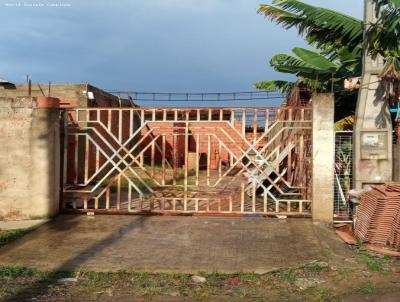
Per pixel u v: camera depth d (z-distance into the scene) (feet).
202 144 69.72
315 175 26.84
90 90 49.42
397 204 22.88
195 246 22.75
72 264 20.12
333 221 26.81
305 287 17.53
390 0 24.68
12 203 28.35
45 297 16.47
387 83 26.43
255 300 16.25
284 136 32.99
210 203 33.01
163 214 29.09
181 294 16.79
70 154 37.09
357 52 36.45
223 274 18.94
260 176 30.78
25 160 28.37
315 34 37.14
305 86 42.63
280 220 27.58
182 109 28.48
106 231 25.61
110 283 17.99
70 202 30.55
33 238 24.36
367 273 19.01
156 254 21.52
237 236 24.45
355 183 26.89
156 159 67.41
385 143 26.58
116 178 29.71
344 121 45.44
